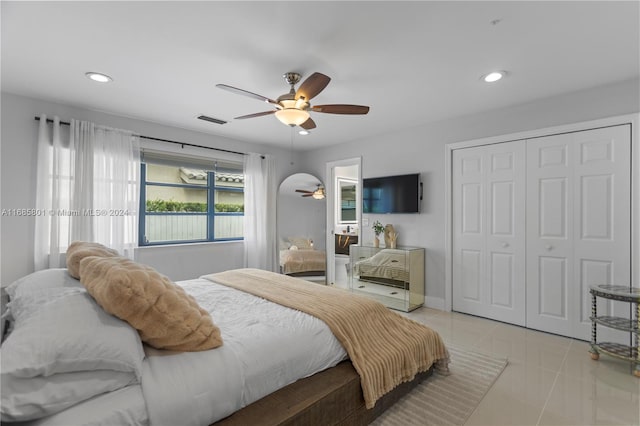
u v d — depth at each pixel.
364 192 4.73
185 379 1.26
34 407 1.00
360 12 1.82
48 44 2.16
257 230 4.94
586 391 2.14
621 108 2.76
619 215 2.79
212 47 2.20
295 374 1.61
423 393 2.11
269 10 1.80
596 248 2.91
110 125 3.60
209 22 1.91
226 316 1.91
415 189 4.11
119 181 3.58
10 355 1.03
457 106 3.38
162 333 1.33
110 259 1.62
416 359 2.08
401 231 4.36
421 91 2.97
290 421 1.35
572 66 2.48
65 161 3.29
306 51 2.25
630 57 2.33
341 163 5.11
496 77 2.67
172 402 1.18
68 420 1.03
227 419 1.32
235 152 4.77
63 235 3.24
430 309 3.99
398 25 1.94
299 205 5.39
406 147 4.27
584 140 2.96
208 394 1.26
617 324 2.49
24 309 1.60
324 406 1.51
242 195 5.06
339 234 5.30
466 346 2.87
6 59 2.37
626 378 2.31
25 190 3.08
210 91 2.97
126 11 1.81
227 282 2.72
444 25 1.94
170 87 2.88
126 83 2.79
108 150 3.51
